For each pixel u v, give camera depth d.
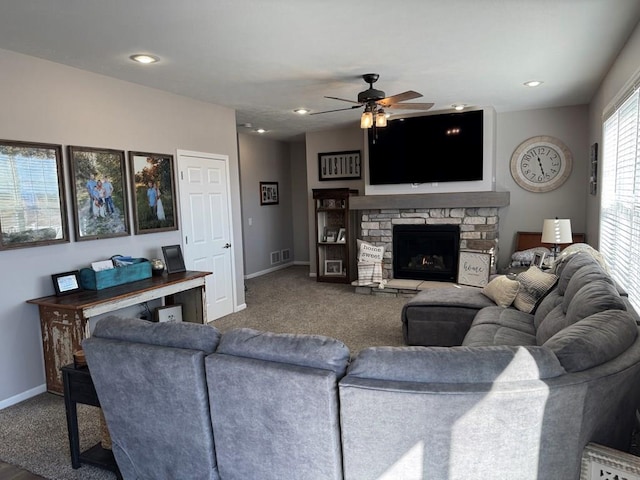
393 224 6.33
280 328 4.72
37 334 3.31
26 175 3.20
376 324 4.75
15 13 2.51
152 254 4.34
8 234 3.10
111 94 3.88
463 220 5.91
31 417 2.94
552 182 5.90
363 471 1.59
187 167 4.75
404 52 3.37
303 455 1.66
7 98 3.10
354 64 3.64
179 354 1.80
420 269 6.23
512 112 6.01
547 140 5.86
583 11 2.66
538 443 1.47
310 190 7.50
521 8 2.61
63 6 2.43
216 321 5.04
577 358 1.56
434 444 1.48
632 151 3.13
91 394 2.22
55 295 3.35
